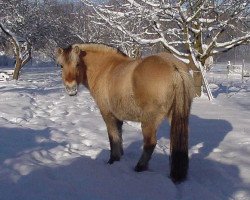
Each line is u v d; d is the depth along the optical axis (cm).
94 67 657
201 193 504
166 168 621
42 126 954
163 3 1320
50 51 3931
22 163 614
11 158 647
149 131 569
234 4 1347
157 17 1366
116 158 658
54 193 493
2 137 821
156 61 554
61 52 625
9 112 1129
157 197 492
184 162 541
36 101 1454
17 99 1433
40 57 5419
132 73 570
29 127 941
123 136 844
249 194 504
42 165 613
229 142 780
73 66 619
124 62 624
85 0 1367
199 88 1467
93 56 659
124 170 600
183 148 537
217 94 1628
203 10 1373
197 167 625
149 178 552
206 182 557
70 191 504
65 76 622
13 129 902
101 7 1412
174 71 536
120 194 500
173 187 524
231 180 556
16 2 2861
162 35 1406
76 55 619
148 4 1363
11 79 2770
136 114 580
